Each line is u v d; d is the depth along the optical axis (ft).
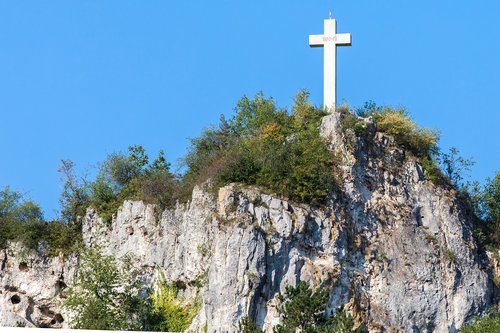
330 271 250.57
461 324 258.78
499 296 268.00
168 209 268.82
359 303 252.21
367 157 268.21
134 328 253.24
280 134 272.72
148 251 266.36
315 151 264.11
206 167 269.85
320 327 233.14
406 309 255.70
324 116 272.92
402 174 270.26
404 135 275.80
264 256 246.68
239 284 244.22
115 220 276.41
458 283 261.65
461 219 270.87
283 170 258.98
